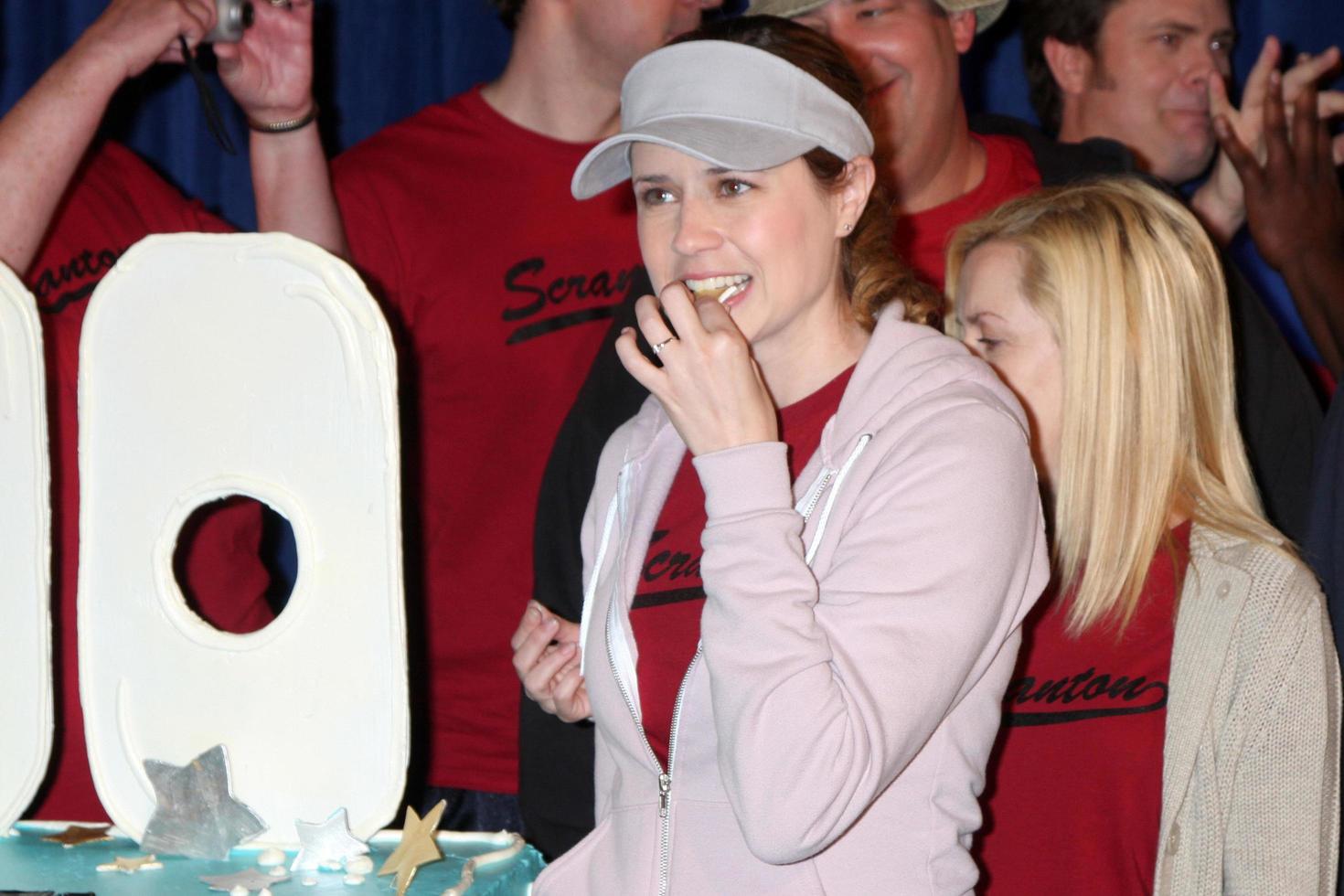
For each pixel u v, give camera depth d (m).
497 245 7.93
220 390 4.46
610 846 4.41
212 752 4.44
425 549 7.98
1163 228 5.59
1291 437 7.03
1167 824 5.24
